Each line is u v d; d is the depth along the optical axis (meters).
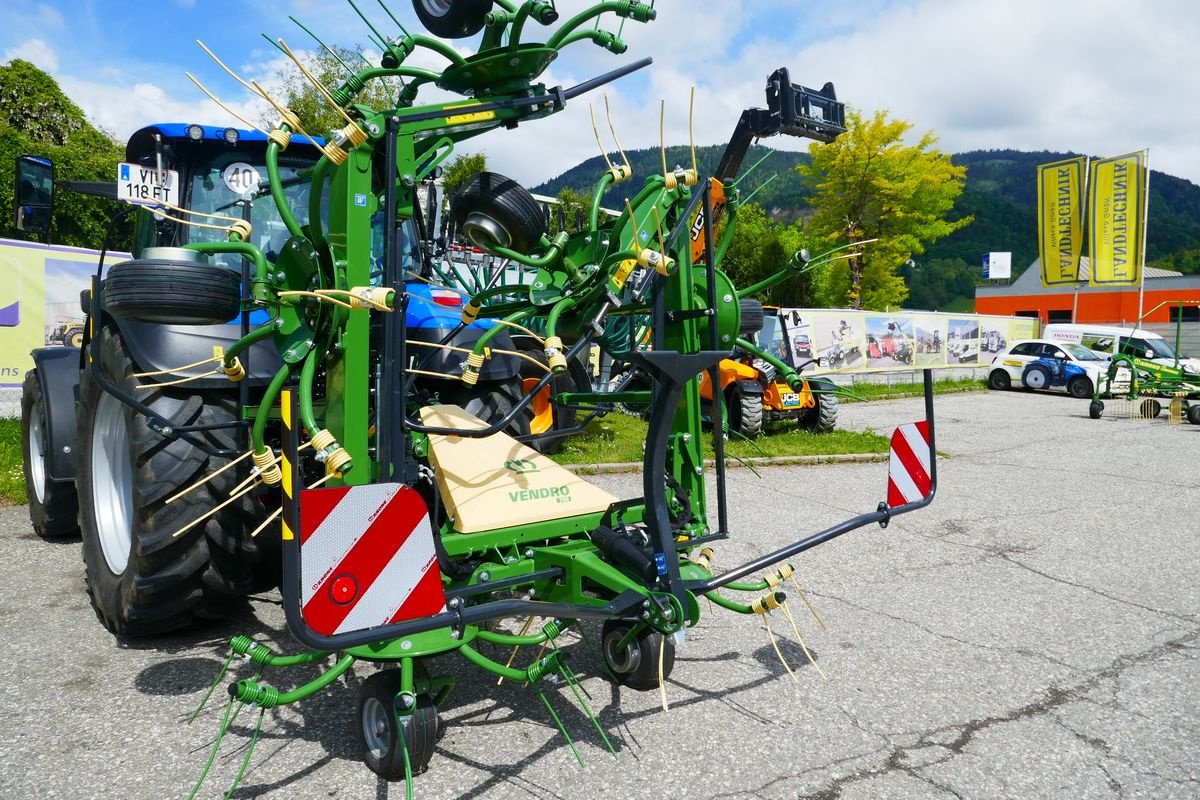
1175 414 13.55
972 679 3.32
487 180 2.92
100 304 3.63
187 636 3.65
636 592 2.59
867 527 5.88
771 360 3.29
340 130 2.57
